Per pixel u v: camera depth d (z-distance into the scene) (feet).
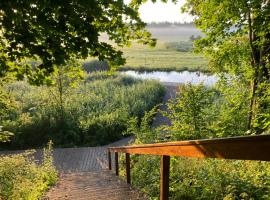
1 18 10.19
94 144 50.21
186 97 33.30
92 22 11.52
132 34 12.79
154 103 69.67
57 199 19.92
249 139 6.11
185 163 20.92
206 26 32.58
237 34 32.89
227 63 35.17
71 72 14.42
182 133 32.71
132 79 92.84
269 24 29.14
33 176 28.22
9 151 47.19
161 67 154.20
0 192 22.77
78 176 28.07
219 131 31.89
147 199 17.35
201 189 16.76
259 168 18.11
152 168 24.08
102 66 122.52
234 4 29.68
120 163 34.83
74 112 57.26
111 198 18.17
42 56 11.03
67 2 9.89
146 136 36.99
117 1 10.34
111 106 63.46
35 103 60.03
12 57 11.62
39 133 50.26
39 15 10.16
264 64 32.32
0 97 32.09
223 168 18.61
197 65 159.33
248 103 33.73
